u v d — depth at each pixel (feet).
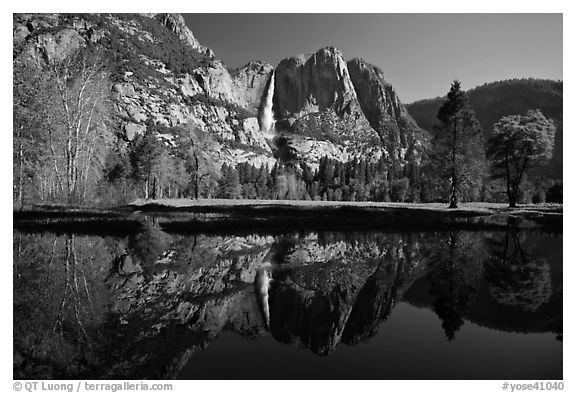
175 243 58.08
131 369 20.61
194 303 30.94
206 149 225.97
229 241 61.21
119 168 173.06
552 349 23.29
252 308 30.17
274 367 21.02
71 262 43.73
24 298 30.86
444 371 20.79
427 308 30.14
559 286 35.73
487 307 30.12
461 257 49.06
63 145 105.91
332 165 526.16
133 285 35.22
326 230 73.46
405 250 54.34
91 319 26.94
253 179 442.09
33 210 82.02
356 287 35.99
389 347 23.56
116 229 68.39
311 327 26.61
